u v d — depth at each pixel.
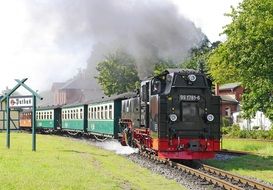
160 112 16.84
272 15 22.55
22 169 14.03
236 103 65.12
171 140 16.78
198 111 17.16
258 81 23.22
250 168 16.98
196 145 16.94
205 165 16.38
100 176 13.32
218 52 24.39
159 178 14.27
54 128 44.94
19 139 30.67
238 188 11.34
